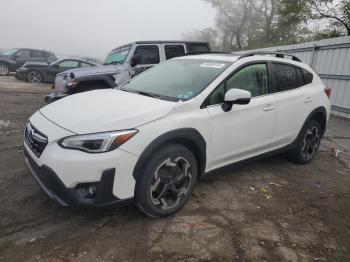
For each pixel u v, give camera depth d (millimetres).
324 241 3508
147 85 4523
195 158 3889
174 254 3104
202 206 3996
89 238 3252
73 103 3910
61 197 3209
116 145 3158
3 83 16312
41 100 11312
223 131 4055
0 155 5223
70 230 3363
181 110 3680
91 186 3145
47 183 3277
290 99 4984
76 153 3098
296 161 5637
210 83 4055
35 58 21469
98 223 3502
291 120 5055
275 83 4863
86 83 8164
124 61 8664
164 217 3684
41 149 3318
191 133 3670
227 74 4199
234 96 3854
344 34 17703
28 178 4426
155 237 3328
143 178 3377
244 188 4586
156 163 3443
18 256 2955
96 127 3201
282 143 5070
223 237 3410
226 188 4535
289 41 22078
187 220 3670
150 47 8875
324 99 5691
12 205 3752
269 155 4938
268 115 4609
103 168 3090
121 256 3031
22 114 8602
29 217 3541
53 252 3029
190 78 4285
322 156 6336
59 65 17516
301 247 3369
